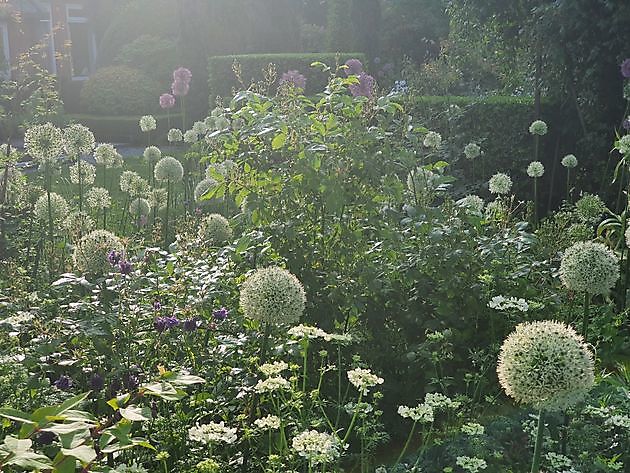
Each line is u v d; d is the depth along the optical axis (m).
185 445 2.91
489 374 3.93
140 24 19.41
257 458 3.02
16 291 3.66
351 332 3.88
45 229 5.50
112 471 1.88
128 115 16.62
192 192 7.63
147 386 1.88
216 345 3.44
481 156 8.37
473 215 4.46
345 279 3.91
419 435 3.69
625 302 5.04
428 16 19.31
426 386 3.64
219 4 15.43
